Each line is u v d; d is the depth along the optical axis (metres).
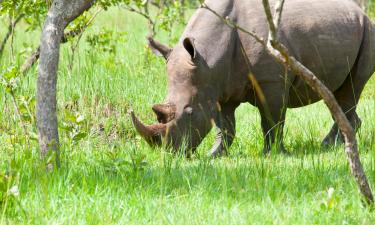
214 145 17.47
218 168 14.28
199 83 16.19
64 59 24.97
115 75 22.81
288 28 16.83
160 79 23.44
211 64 16.23
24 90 20.31
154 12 40.31
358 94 18.70
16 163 13.64
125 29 34.81
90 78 21.81
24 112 15.95
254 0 16.81
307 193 12.50
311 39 17.06
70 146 15.46
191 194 12.38
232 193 12.58
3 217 10.92
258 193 12.30
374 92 23.89
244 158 15.86
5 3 20.11
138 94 21.52
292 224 10.86
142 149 16.70
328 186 12.97
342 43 17.58
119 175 13.38
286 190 12.48
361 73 18.39
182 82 16.17
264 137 16.91
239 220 10.96
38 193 12.09
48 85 13.51
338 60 17.61
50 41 13.52
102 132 18.92
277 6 10.41
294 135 18.67
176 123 15.97
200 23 16.66
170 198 12.31
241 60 16.58
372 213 11.35
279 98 16.73
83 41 30.39
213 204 11.82
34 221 11.01
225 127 17.50
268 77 16.55
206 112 16.31
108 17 37.31
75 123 15.50
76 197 11.95
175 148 15.98
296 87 17.39
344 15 17.83
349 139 11.19
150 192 12.45
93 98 20.69
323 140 18.28
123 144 17.36
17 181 11.88
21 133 17.45
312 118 20.34
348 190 12.64
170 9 27.05
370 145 16.56
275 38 10.14
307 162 15.00
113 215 11.25
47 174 12.87
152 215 11.28
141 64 24.92
